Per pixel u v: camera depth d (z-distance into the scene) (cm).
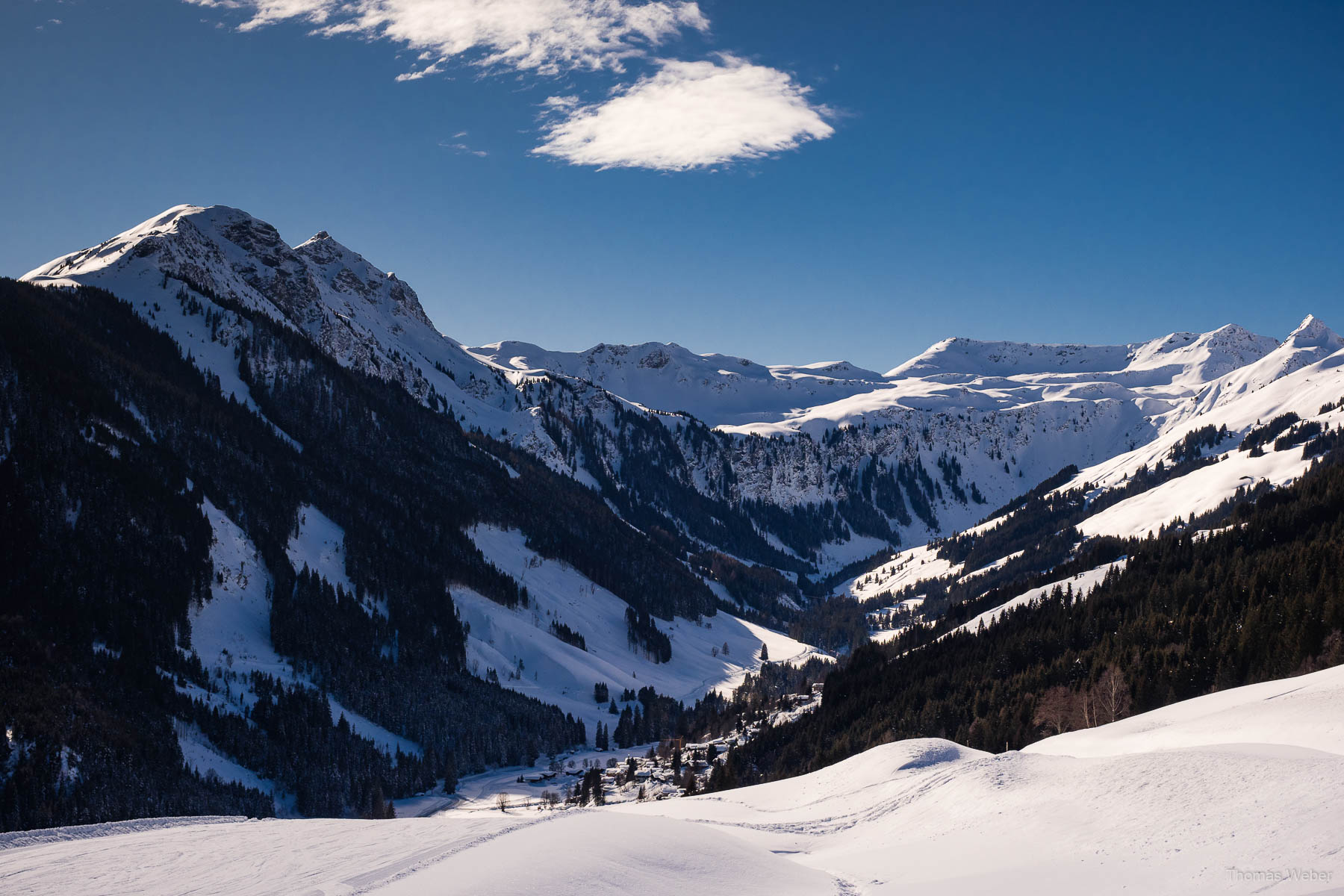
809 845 4981
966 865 3838
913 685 14250
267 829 5375
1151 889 2969
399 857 4112
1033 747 7756
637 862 3825
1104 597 15012
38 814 11181
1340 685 6444
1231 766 4019
